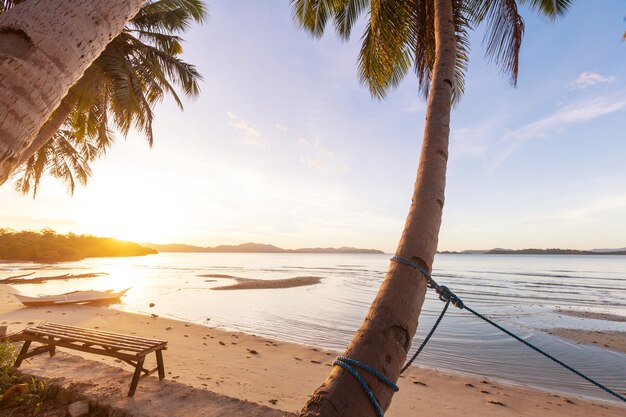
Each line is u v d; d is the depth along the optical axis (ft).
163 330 38.63
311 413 4.81
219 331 40.50
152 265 260.01
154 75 44.32
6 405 12.29
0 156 4.40
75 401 12.48
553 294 104.73
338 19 24.63
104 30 5.71
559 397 24.44
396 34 18.49
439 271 231.71
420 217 7.02
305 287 107.96
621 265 317.63
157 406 11.97
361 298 82.12
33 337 15.93
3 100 4.44
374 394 5.05
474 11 19.40
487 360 34.40
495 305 78.64
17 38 4.75
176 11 45.42
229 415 11.46
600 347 40.11
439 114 8.79
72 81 5.37
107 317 44.01
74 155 57.06
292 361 29.55
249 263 347.36
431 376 27.73
